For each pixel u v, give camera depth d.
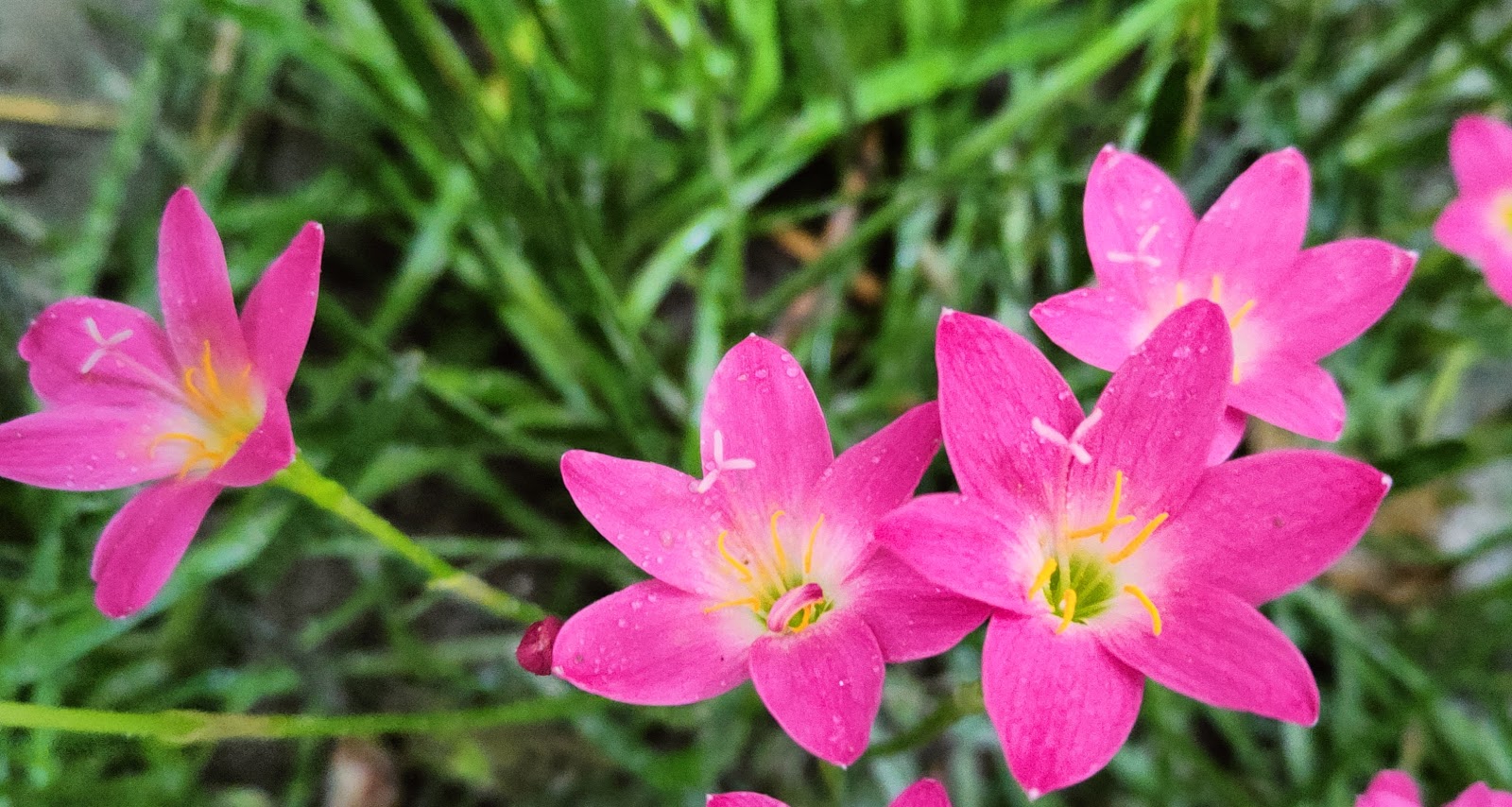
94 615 0.17
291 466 0.13
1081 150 0.25
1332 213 0.24
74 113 0.22
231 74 0.22
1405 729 0.21
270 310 0.13
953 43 0.22
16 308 0.20
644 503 0.12
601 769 0.21
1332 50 0.26
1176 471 0.12
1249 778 0.22
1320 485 0.12
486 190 0.19
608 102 0.20
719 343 0.21
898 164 0.25
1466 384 0.26
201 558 0.17
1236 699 0.11
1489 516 0.25
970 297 0.23
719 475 0.13
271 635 0.20
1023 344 0.12
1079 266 0.18
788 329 0.23
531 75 0.18
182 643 0.19
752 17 0.22
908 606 0.12
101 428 0.14
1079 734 0.11
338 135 0.23
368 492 0.20
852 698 0.11
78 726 0.13
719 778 0.21
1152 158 0.18
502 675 0.21
